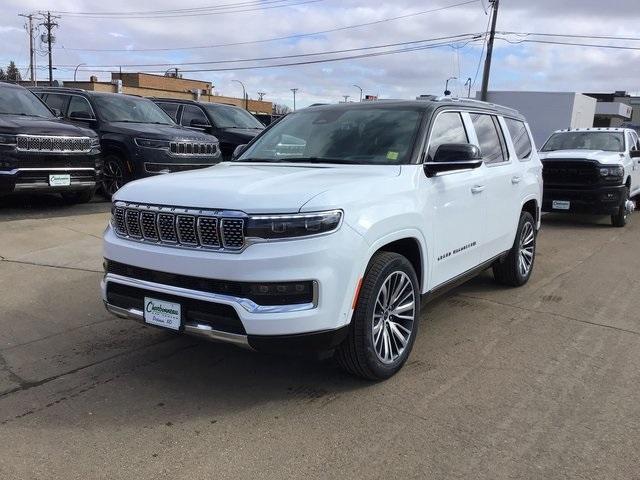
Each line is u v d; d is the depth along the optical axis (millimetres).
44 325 5059
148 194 3746
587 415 3607
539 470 3027
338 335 3502
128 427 3432
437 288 4602
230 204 3377
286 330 3309
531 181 6469
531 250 6742
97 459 3105
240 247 3344
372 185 3803
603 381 4102
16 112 9562
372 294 3697
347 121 4918
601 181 11211
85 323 5125
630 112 61719
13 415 3553
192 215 3463
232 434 3359
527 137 6836
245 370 4223
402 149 4418
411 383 4031
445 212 4523
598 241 9891
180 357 4445
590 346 4781
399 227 3875
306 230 3312
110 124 10867
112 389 3916
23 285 6066
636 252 8906
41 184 8945
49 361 4352
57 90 11633
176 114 14016
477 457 3141
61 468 3023
